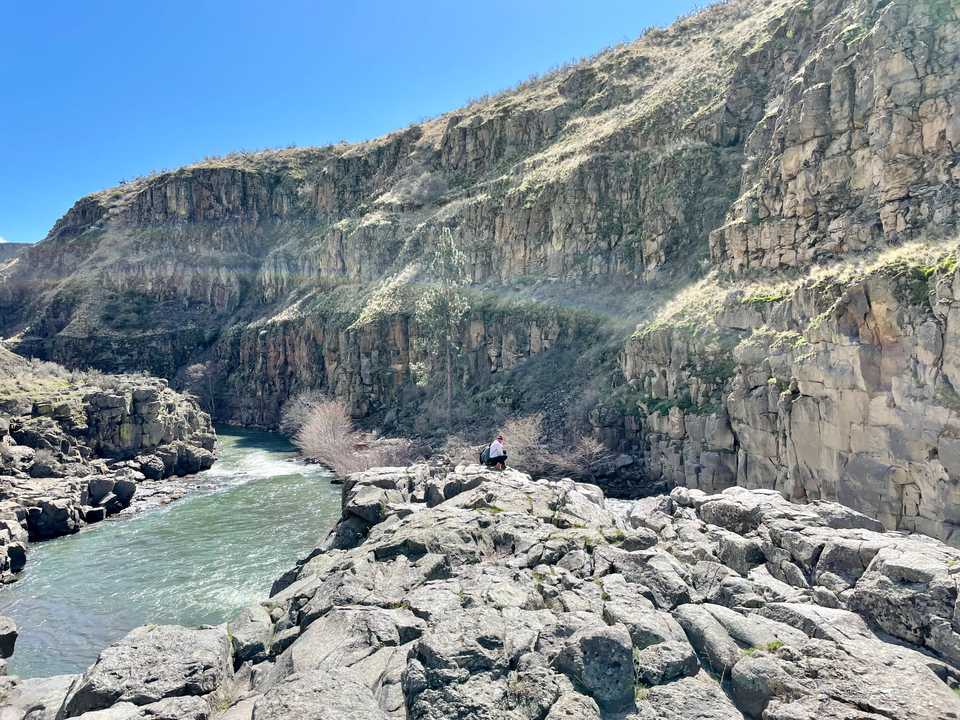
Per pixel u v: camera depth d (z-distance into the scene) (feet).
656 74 229.86
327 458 161.38
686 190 160.35
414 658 22.68
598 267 177.58
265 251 347.56
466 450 132.26
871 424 67.15
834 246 99.55
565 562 32.96
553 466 122.72
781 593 28.07
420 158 298.76
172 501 124.77
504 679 21.15
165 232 357.20
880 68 96.48
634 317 150.71
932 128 89.35
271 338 266.77
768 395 86.84
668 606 27.55
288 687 20.44
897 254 76.18
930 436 60.80
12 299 368.68
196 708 22.00
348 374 205.26
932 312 62.03
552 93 262.26
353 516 51.21
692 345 110.11
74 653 61.21
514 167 231.91
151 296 333.83
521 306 183.32
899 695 18.78
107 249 356.79
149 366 301.43
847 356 69.82
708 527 38.32
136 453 148.25
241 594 74.74
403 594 30.55
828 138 104.99
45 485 112.27
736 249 120.47
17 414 132.36
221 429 254.47
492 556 35.73
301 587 35.65
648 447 116.78
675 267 154.30
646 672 21.25
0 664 35.94
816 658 21.07
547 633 23.15
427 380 189.67
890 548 26.84
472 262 213.66
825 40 123.13
